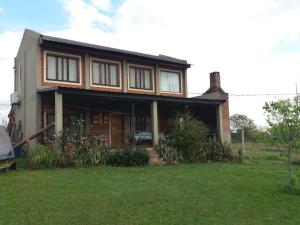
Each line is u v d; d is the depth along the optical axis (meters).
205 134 24.61
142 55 25.86
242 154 24.44
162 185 13.56
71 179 14.39
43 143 20.23
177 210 9.98
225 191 12.70
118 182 13.95
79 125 20.28
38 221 8.78
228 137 29.94
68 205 10.26
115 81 24.97
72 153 18.41
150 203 10.67
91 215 9.36
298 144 12.98
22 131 23.52
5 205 10.16
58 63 22.34
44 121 21.62
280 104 13.16
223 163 22.19
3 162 16.34
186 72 29.03
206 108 28.16
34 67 21.81
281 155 14.08
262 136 13.55
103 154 19.45
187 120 23.30
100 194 11.69
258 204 10.92
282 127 13.20
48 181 13.86
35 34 22.02
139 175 16.02
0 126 17.56
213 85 31.34
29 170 16.80
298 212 10.19
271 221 9.28
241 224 8.96
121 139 25.47
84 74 23.30
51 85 21.89
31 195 11.42
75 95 20.22
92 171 16.72
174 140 22.78
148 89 26.58
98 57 24.09
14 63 26.23
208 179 15.31
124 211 9.77
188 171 17.81
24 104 23.42
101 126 24.53
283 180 15.26
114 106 25.20
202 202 10.95
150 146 24.31
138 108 26.62
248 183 14.46
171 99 23.83
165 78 27.81
